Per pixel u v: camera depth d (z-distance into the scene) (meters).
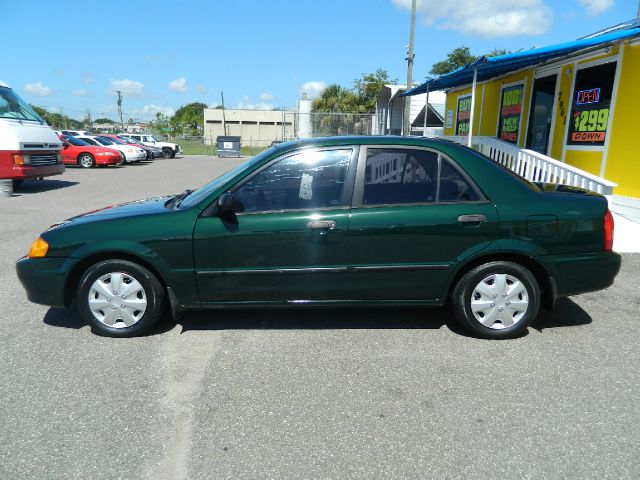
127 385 3.12
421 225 3.58
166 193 12.95
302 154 3.72
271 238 3.61
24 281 3.79
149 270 3.75
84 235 3.69
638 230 7.22
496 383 3.11
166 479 2.28
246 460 2.40
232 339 3.80
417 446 2.50
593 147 8.84
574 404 2.86
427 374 3.23
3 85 12.48
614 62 8.20
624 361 3.40
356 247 3.62
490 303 3.69
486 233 3.60
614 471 2.30
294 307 3.77
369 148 3.71
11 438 2.58
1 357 3.51
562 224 3.62
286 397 2.96
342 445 2.51
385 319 4.19
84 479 2.28
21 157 11.87
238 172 3.79
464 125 15.82
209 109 61.19
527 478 2.26
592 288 3.73
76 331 3.97
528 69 11.28
